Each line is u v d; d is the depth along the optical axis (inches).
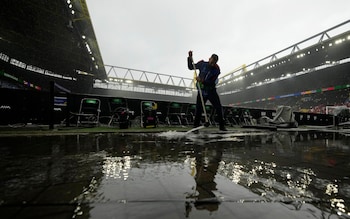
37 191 31.3
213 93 181.3
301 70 1433.3
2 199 28.0
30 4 756.6
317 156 66.6
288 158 62.5
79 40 1056.8
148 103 300.4
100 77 1747.0
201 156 63.6
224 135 144.8
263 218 24.4
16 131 152.5
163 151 72.1
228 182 37.9
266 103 1822.1
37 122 257.3
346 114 382.3
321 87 1401.3
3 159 54.9
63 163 50.8
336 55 1160.2
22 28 903.1
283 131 213.2
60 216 24.0
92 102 258.4
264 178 40.8
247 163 54.4
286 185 36.6
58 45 1082.7
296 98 1579.7
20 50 1024.9
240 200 29.6
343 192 33.2
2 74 896.3
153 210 26.1
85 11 813.9
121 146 83.6
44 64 1228.5
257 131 202.4
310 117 470.9
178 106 334.0
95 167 47.1
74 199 28.7
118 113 263.7
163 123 331.3
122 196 30.2
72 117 264.4
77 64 1344.7
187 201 29.0
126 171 44.3
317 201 29.6
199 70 183.9
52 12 812.6
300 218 24.5
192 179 39.4
